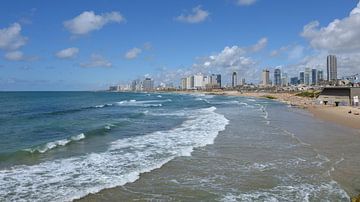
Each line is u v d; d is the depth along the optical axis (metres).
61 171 15.56
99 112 51.41
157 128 31.02
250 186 13.51
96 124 33.69
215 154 19.16
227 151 19.98
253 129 29.73
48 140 24.08
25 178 14.41
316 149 20.61
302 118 40.75
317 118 40.75
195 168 16.14
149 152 19.84
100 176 14.76
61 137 25.50
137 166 16.50
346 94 63.91
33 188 13.12
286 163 17.11
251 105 73.06
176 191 12.88
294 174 15.12
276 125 33.03
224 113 48.97
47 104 75.56
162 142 23.27
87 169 15.93
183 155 18.80
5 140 24.08
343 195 12.45
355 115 44.06
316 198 12.16
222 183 13.87
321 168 16.11
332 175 14.94
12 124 33.91
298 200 11.98
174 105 73.62
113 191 12.78
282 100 99.31
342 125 33.44
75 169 15.92
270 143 22.61
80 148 21.06
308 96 105.38
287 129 29.98
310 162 17.27
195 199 12.08
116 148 21.11
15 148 20.83
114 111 53.72
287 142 23.00
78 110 55.66
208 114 45.97
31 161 17.47
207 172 15.47
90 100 101.56
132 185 13.51
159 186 13.43
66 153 19.50
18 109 57.62
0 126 32.19
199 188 13.23
